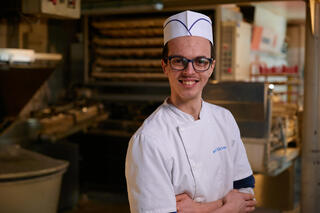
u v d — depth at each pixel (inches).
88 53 235.1
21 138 167.5
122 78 228.4
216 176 69.2
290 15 332.5
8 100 170.1
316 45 144.4
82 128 193.9
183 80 63.5
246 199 69.7
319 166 148.1
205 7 199.5
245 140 140.4
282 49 328.2
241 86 131.8
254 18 241.8
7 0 163.2
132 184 62.9
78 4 162.6
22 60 156.0
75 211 188.2
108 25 221.9
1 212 128.2
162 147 62.8
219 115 72.8
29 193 131.3
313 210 149.3
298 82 191.6
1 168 132.0
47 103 226.7
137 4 190.4
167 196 61.9
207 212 65.7
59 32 234.5
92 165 228.2
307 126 148.6
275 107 190.5
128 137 215.8
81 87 239.5
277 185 182.9
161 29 209.5
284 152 166.7
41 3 148.0
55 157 177.8
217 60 204.1
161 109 67.9
